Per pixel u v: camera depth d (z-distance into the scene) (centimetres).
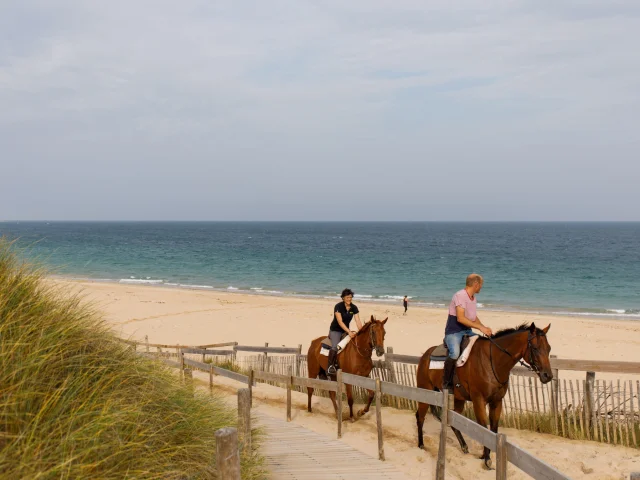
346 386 1078
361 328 1056
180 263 7925
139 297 4012
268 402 1312
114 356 536
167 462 462
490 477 743
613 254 10400
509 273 6738
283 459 771
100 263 7694
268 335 2756
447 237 19062
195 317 3231
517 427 988
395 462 794
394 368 1197
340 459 777
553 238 18325
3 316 462
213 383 1536
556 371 946
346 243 14500
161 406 534
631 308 4109
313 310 3569
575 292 5059
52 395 411
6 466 352
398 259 8931
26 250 561
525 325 790
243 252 10512
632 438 867
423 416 876
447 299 4541
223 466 431
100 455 407
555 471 430
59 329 481
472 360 810
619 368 891
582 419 922
